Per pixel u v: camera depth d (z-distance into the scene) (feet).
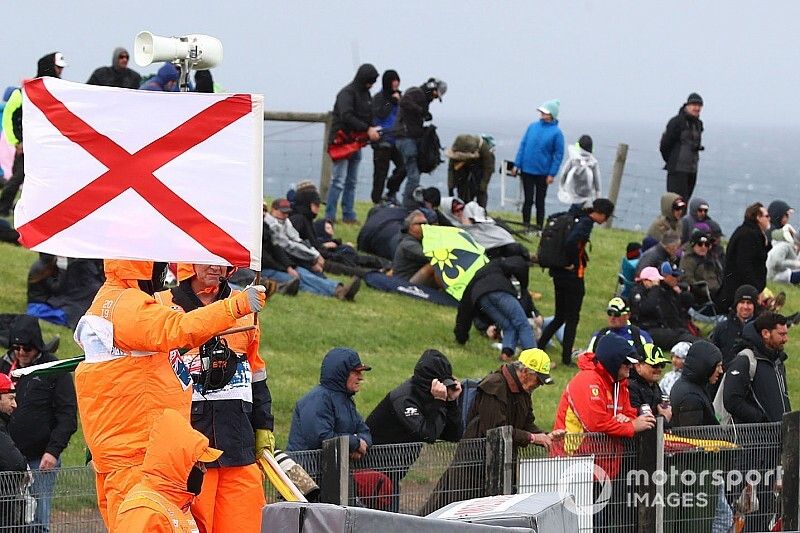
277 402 181.37
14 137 250.57
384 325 228.22
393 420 135.03
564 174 308.60
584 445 138.62
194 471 88.89
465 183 294.87
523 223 317.63
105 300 94.48
